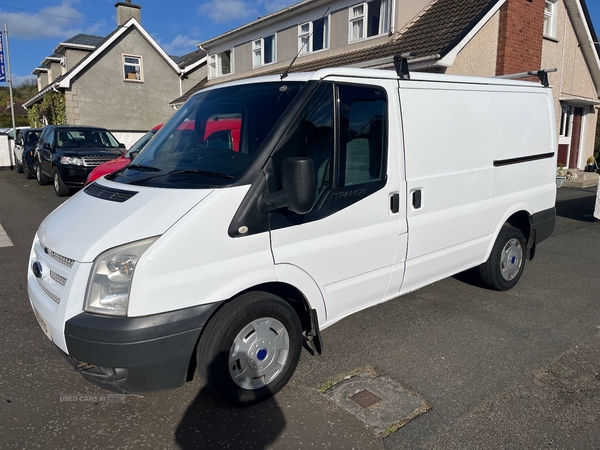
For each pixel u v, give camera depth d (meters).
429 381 3.52
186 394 3.34
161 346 2.70
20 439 2.86
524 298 5.18
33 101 29.44
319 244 3.32
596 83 16.31
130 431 2.95
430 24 12.21
